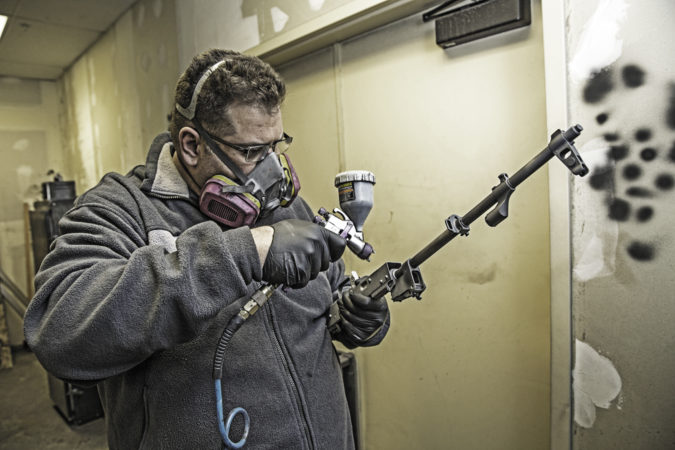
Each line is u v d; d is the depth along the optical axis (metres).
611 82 0.89
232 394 0.74
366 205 0.77
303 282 0.64
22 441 2.31
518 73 1.15
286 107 1.89
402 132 1.44
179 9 2.26
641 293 0.88
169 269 0.58
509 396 1.25
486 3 1.14
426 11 1.32
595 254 0.94
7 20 2.83
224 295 0.58
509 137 1.18
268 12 1.74
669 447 0.87
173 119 0.79
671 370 0.86
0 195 3.92
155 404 0.72
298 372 0.82
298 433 0.79
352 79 1.58
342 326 0.91
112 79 3.12
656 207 0.86
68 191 2.89
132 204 0.77
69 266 0.63
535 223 1.15
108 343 0.56
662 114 0.83
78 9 2.73
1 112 3.95
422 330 1.46
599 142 0.91
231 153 0.74
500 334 1.25
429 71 1.34
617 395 0.93
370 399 1.69
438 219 1.38
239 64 0.73
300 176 1.87
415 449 1.54
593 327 0.95
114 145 3.24
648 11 0.83
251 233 0.63
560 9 0.93
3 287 3.81
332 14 1.45
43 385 3.06
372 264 1.61
